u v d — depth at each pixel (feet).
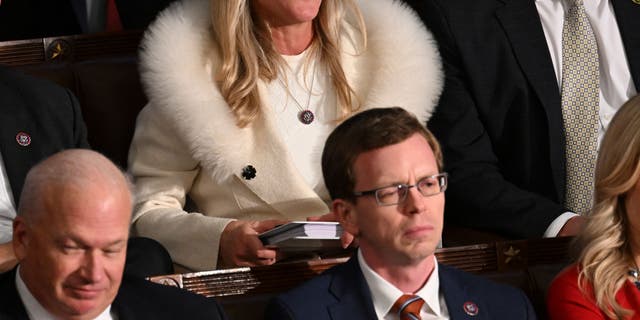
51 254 33.12
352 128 37.96
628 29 58.95
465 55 56.49
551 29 58.34
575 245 43.93
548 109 56.75
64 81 57.16
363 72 53.72
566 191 57.41
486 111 56.85
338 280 38.55
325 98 52.75
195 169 52.29
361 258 38.63
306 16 51.31
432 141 38.60
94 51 58.70
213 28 52.06
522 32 57.41
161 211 50.88
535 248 44.29
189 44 51.70
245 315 39.96
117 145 57.52
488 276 43.47
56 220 32.96
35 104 48.70
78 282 33.22
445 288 38.88
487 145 56.80
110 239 33.24
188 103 50.72
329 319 37.68
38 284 33.60
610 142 43.16
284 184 50.65
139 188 52.01
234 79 51.06
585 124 57.26
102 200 33.19
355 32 54.13
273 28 52.39
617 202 43.19
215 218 49.39
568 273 42.91
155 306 36.04
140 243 46.24
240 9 51.21
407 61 53.52
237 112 50.70
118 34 59.06
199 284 40.01
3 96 48.37
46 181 33.24
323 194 52.03
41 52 57.98
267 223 47.83
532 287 43.73
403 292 38.27
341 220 38.75
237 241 47.78
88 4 64.44
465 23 56.95
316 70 52.95
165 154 51.96
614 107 58.75
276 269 40.93
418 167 37.35
